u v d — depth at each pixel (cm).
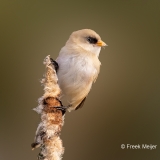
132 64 397
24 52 395
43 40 396
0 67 395
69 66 382
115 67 397
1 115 394
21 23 396
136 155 396
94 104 396
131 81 396
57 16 396
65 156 395
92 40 384
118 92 396
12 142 394
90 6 397
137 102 396
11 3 396
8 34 395
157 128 396
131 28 397
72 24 396
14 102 395
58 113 377
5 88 395
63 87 382
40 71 395
